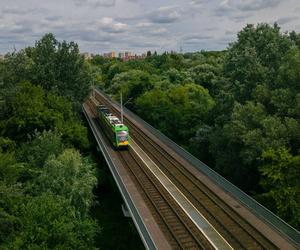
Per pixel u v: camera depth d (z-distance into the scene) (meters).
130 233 45.19
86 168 45.59
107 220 49.41
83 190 40.59
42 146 48.56
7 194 34.72
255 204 34.44
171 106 85.94
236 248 29.59
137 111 98.00
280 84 51.34
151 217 35.28
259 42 64.00
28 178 45.38
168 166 50.25
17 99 57.19
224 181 40.50
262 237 30.70
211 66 109.44
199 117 83.50
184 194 40.62
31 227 31.23
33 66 70.12
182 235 31.78
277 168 40.06
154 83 108.56
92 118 82.94
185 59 159.00
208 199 38.84
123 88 108.69
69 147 56.72
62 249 30.42
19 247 29.97
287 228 29.75
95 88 133.88
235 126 49.50
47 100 61.16
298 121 46.00
